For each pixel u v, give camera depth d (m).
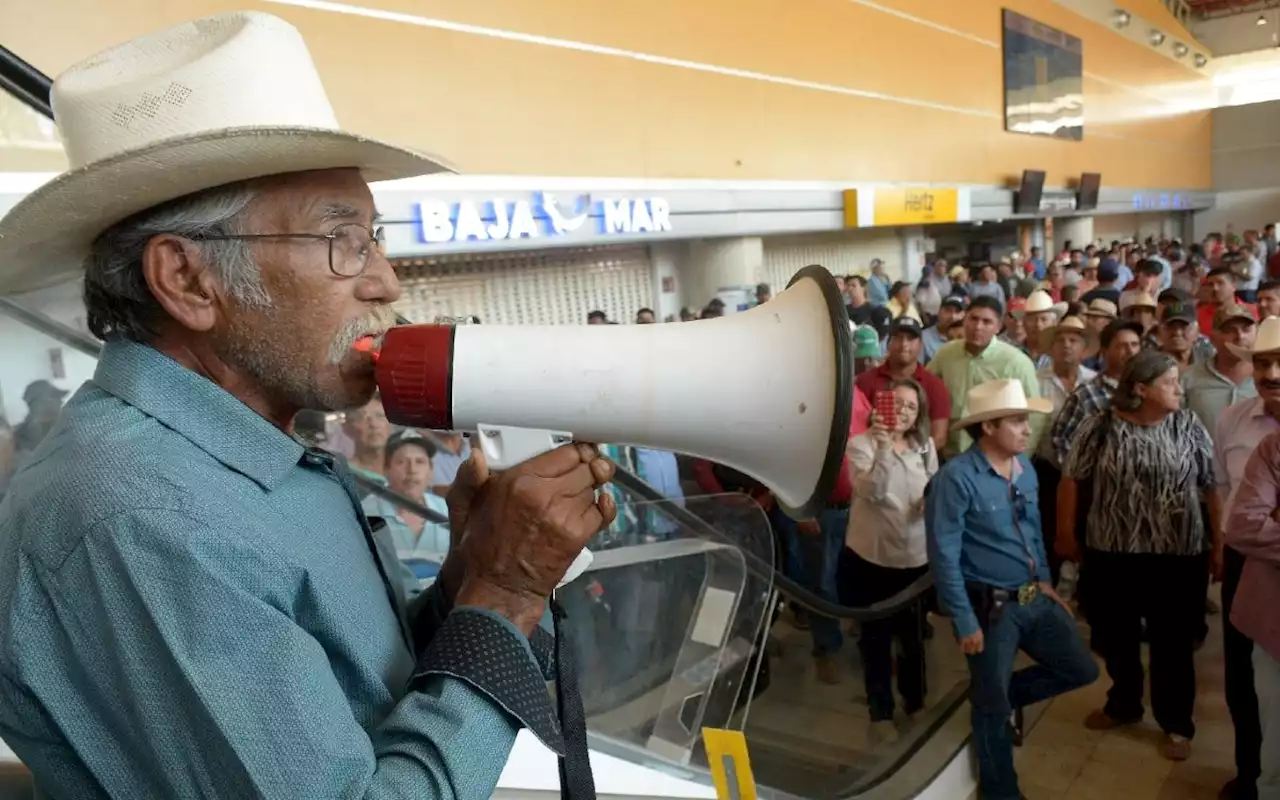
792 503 0.80
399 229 4.80
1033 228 13.49
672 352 0.73
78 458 0.60
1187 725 2.68
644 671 2.00
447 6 5.11
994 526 2.39
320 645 0.63
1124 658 2.85
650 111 6.43
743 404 0.73
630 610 2.07
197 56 0.67
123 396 0.65
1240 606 2.11
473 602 0.67
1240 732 2.39
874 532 2.88
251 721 0.54
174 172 0.61
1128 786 2.62
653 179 6.48
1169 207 17.48
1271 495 1.99
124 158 0.58
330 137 0.62
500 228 5.31
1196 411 3.16
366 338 0.73
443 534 2.57
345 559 0.69
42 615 0.58
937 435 3.65
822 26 8.14
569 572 0.83
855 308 6.40
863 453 2.89
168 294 0.66
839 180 8.40
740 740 1.43
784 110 7.71
